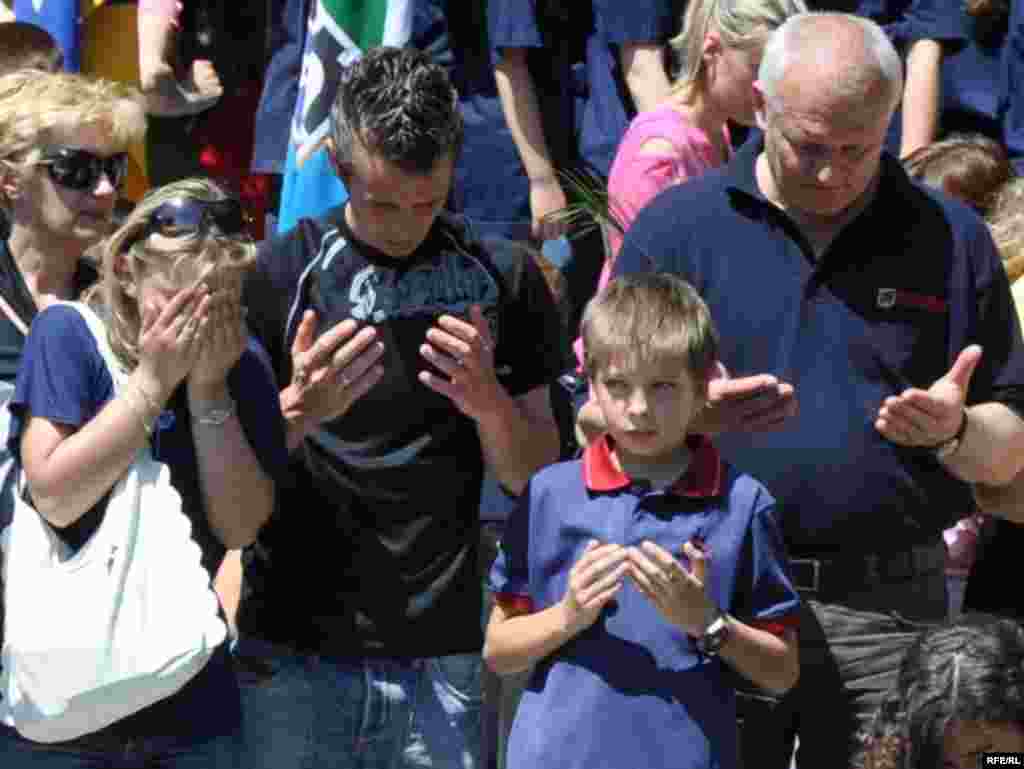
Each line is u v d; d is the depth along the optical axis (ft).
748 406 44.45
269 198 70.44
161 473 42.70
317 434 46.73
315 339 46.65
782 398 44.34
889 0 71.41
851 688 46.65
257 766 47.42
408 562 47.01
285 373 47.47
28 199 47.16
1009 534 52.29
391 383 46.73
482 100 67.10
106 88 47.65
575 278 66.18
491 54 66.80
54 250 47.62
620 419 42.45
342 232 47.14
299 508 47.16
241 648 47.93
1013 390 47.09
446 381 46.37
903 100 70.59
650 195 57.57
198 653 41.65
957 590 59.00
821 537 46.29
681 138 57.52
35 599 41.98
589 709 42.63
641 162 57.77
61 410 42.37
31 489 42.22
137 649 41.60
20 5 70.08
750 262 46.50
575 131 68.08
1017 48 69.56
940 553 47.78
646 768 42.34
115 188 47.83
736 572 43.21
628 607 42.93
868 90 43.91
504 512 56.18
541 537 43.98
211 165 71.82
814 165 44.52
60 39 69.62
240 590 49.16
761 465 46.21
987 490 48.91
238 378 44.24
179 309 41.86
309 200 62.85
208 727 43.42
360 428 46.73
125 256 42.78
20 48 57.11
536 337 48.06
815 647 46.60
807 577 46.50
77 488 41.81
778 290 46.29
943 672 40.47
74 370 42.70
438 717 47.91
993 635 40.86
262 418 44.39
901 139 70.85
